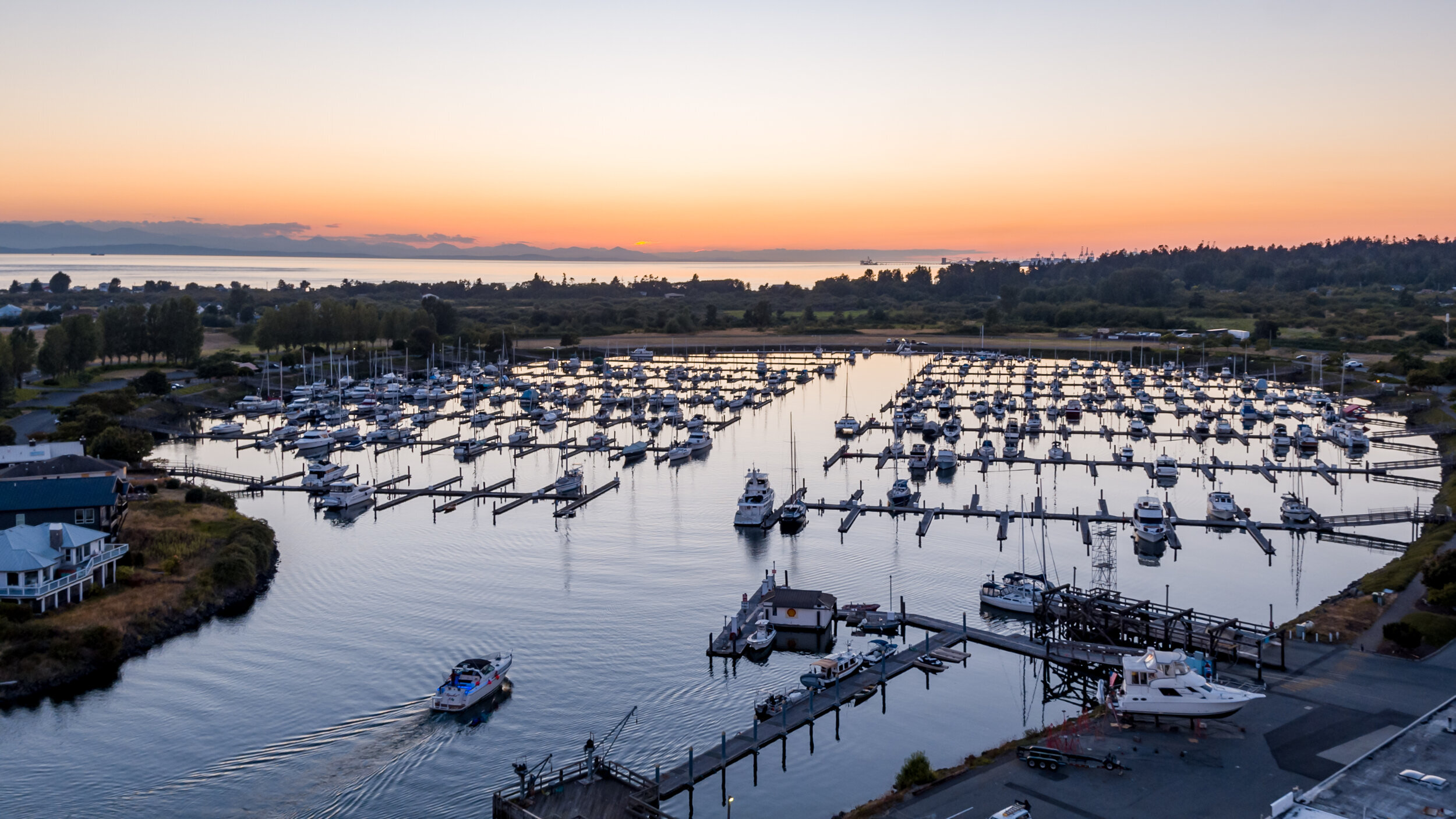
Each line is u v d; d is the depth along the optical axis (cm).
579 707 7088
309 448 16900
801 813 5703
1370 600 7969
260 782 6047
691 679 7550
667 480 14675
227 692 7269
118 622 8006
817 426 19238
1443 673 6594
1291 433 18012
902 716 6850
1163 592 9431
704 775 5962
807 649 8138
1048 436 18000
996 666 7625
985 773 5550
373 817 5694
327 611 9006
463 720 6862
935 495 13625
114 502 9556
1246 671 6744
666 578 9975
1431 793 4891
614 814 5312
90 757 6341
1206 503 13025
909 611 8944
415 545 11188
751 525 11825
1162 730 5991
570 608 9094
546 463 16050
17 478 9906
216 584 9125
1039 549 10956
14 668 7194
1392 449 16600
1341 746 5647
